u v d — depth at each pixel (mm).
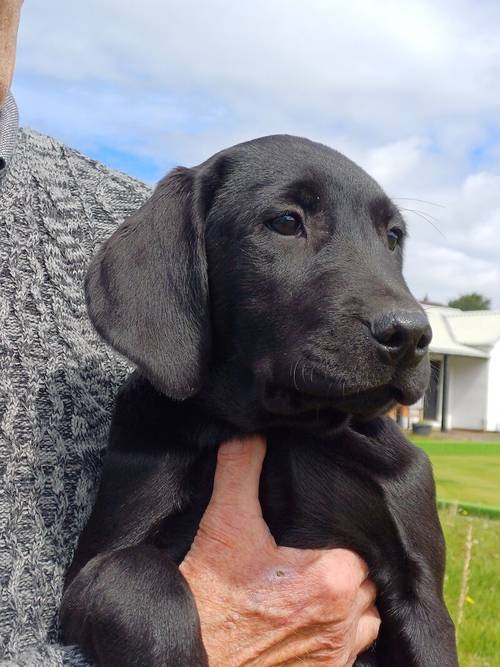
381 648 300
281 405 279
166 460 289
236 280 292
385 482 296
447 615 293
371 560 290
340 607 273
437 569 299
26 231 319
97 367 314
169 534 290
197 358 288
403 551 290
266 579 275
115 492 283
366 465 296
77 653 255
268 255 286
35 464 284
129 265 287
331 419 286
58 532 283
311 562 279
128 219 298
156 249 292
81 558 276
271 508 296
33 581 272
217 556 280
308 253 285
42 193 333
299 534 292
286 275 282
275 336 280
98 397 309
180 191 303
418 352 255
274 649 275
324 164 299
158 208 298
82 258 327
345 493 291
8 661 247
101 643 250
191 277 294
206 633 274
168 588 255
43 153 355
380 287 266
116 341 280
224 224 295
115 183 368
